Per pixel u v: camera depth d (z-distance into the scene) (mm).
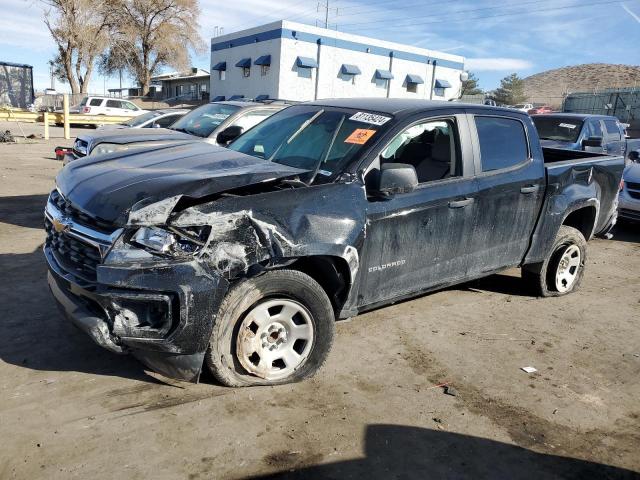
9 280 5230
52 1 45656
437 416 3410
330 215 3529
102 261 3047
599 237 8695
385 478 2838
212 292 3096
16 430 3023
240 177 3391
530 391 3793
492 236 4695
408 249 4066
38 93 49062
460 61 44750
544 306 5441
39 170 12781
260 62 37000
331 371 3863
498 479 2889
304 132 4379
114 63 55531
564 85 128250
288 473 2820
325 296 3594
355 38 38281
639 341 4750
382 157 4008
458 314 5090
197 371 3219
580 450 3174
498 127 4789
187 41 52156
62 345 4008
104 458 2844
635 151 11555
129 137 7812
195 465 2836
